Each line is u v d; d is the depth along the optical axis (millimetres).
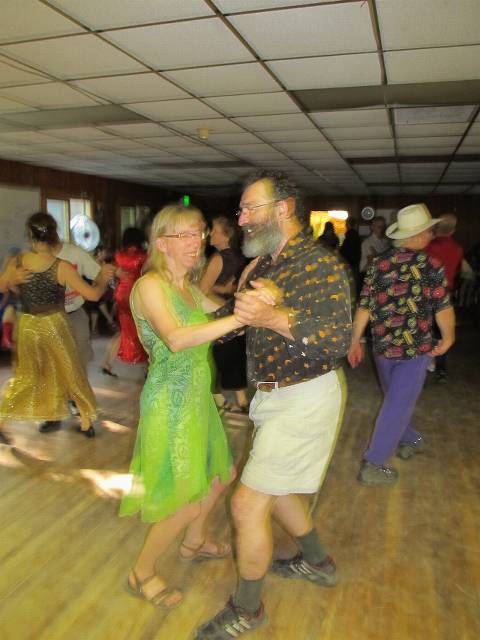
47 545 2330
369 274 2842
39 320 3260
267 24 2555
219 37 2727
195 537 2182
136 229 4484
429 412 4242
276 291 1486
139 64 3172
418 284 2707
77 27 2605
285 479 1682
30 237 3197
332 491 2859
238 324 1576
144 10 2404
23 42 2812
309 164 7617
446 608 1956
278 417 1689
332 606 1963
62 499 2738
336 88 3682
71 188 8773
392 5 2318
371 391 4812
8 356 6078
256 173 1716
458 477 3045
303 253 1649
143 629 1848
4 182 7352
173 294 1781
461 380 5254
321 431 1704
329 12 2410
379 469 2943
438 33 2643
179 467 1805
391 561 2242
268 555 1736
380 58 3037
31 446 3432
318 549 2041
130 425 3850
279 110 4363
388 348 2791
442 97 3912
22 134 5480
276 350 1678
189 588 2070
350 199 13172
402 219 2785
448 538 2420
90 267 3811
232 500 1729
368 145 6023
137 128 5145
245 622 1789
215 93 3838
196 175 9172
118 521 2531
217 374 3992
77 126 5055
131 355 4594
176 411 1815
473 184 10141
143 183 10664
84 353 3867
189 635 1823
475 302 10094
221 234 3594
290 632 1829
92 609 1940
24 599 1988
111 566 2191
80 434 3645
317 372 1674
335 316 1562
